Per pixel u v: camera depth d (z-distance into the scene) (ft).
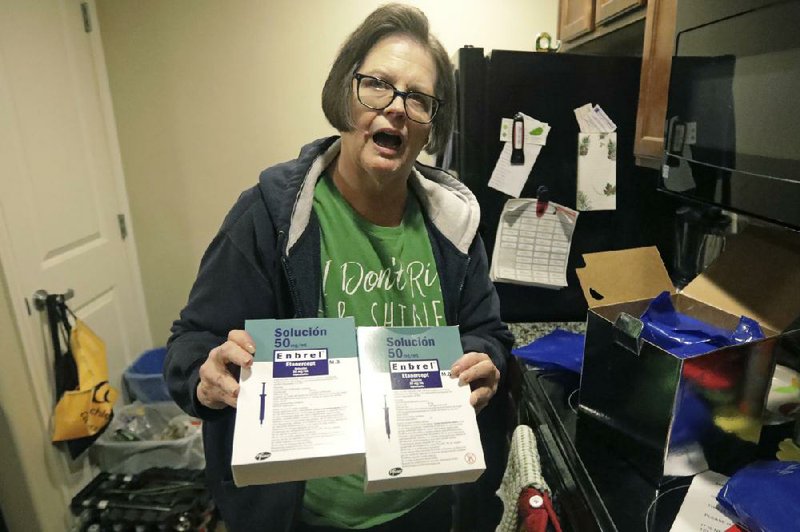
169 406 6.60
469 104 5.03
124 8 6.66
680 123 3.34
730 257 3.35
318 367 2.42
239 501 2.97
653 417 2.69
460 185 3.47
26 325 5.27
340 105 2.81
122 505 5.71
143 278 7.72
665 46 3.83
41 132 5.60
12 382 5.16
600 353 3.05
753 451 2.88
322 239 2.95
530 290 5.44
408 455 2.30
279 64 6.98
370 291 2.96
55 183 5.83
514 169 5.13
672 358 2.52
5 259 5.01
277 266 2.84
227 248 2.81
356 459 2.24
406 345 2.60
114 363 7.00
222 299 2.79
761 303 3.06
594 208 5.21
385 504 3.13
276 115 7.17
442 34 6.95
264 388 2.32
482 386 2.72
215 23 6.79
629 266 3.73
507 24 6.95
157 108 7.04
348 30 6.91
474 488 3.97
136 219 7.47
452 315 3.24
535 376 4.00
